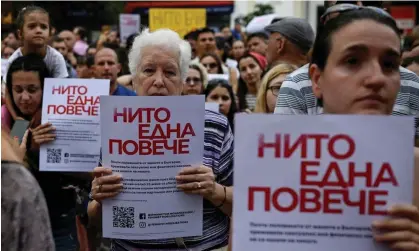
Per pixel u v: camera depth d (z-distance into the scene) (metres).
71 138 3.04
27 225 1.36
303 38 3.35
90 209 2.30
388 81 1.39
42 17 4.43
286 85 2.42
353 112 1.40
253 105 5.02
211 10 18.23
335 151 1.35
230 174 2.22
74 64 7.85
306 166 1.36
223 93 4.18
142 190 2.00
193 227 2.03
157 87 2.21
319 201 1.35
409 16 10.96
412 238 1.30
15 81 3.13
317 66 1.53
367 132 1.34
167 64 2.22
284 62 3.34
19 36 4.52
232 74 6.30
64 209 3.12
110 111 1.98
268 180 1.36
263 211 1.36
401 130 1.33
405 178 1.33
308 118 1.35
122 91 4.20
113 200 2.01
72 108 3.05
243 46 8.23
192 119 2.00
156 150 1.99
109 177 1.97
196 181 1.99
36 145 3.08
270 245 1.36
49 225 1.43
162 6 17.89
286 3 13.03
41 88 3.15
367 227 1.34
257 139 1.36
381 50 1.38
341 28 1.42
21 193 1.36
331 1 2.79
